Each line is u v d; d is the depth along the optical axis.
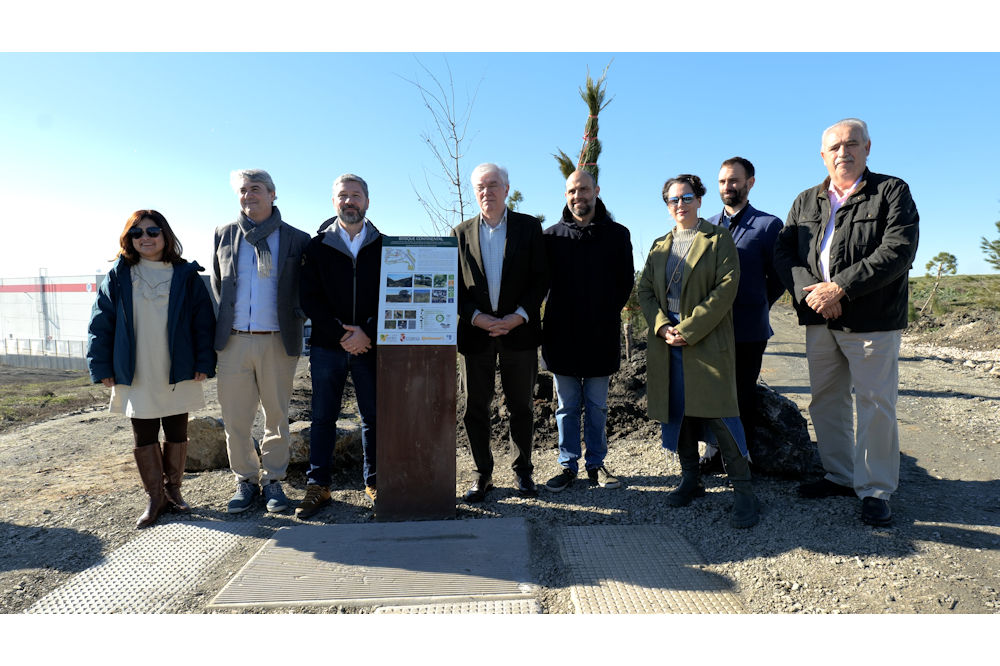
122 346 3.64
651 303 3.76
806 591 2.64
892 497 3.67
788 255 3.71
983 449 4.66
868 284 3.13
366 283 3.83
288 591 2.78
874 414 3.26
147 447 3.76
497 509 3.80
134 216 3.67
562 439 4.14
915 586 2.60
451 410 3.69
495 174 3.75
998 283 15.97
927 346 12.54
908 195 3.17
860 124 3.32
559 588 2.79
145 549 3.35
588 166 5.48
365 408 3.94
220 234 3.91
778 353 11.09
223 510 3.96
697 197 3.67
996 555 2.85
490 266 3.84
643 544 3.21
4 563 3.25
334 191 3.78
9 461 5.25
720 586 2.75
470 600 2.68
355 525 3.52
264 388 3.91
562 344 3.99
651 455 4.70
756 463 4.09
